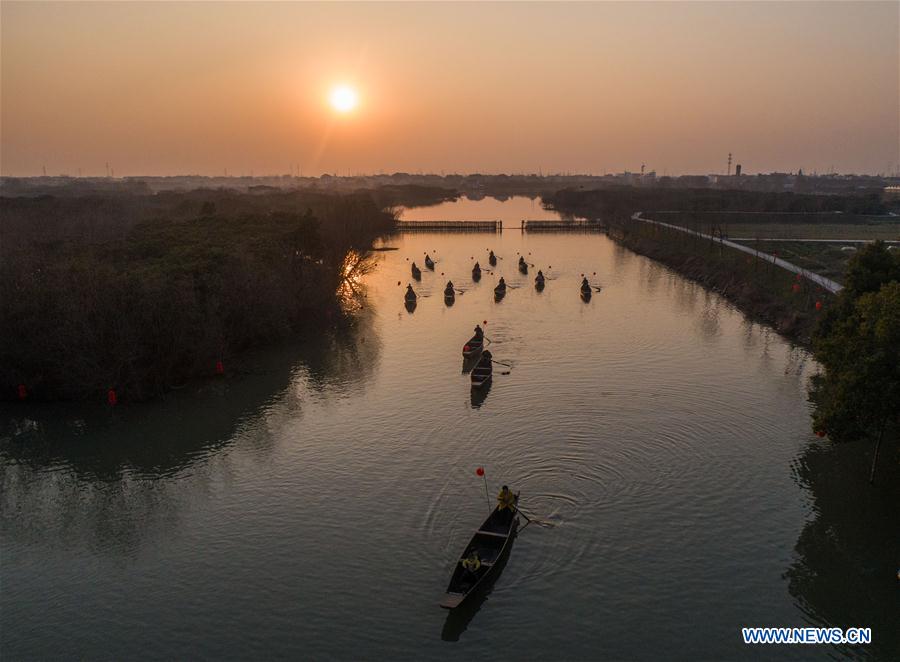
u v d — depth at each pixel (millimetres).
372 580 30234
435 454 42125
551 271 108125
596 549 31922
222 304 61219
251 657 25859
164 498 38125
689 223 155750
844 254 102688
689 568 30469
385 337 69312
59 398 52344
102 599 29531
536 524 34031
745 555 31391
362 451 42844
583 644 26094
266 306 65188
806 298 73625
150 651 26297
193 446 44500
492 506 36031
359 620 27703
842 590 28906
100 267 57375
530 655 25641
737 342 65625
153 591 29938
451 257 124312
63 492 39250
